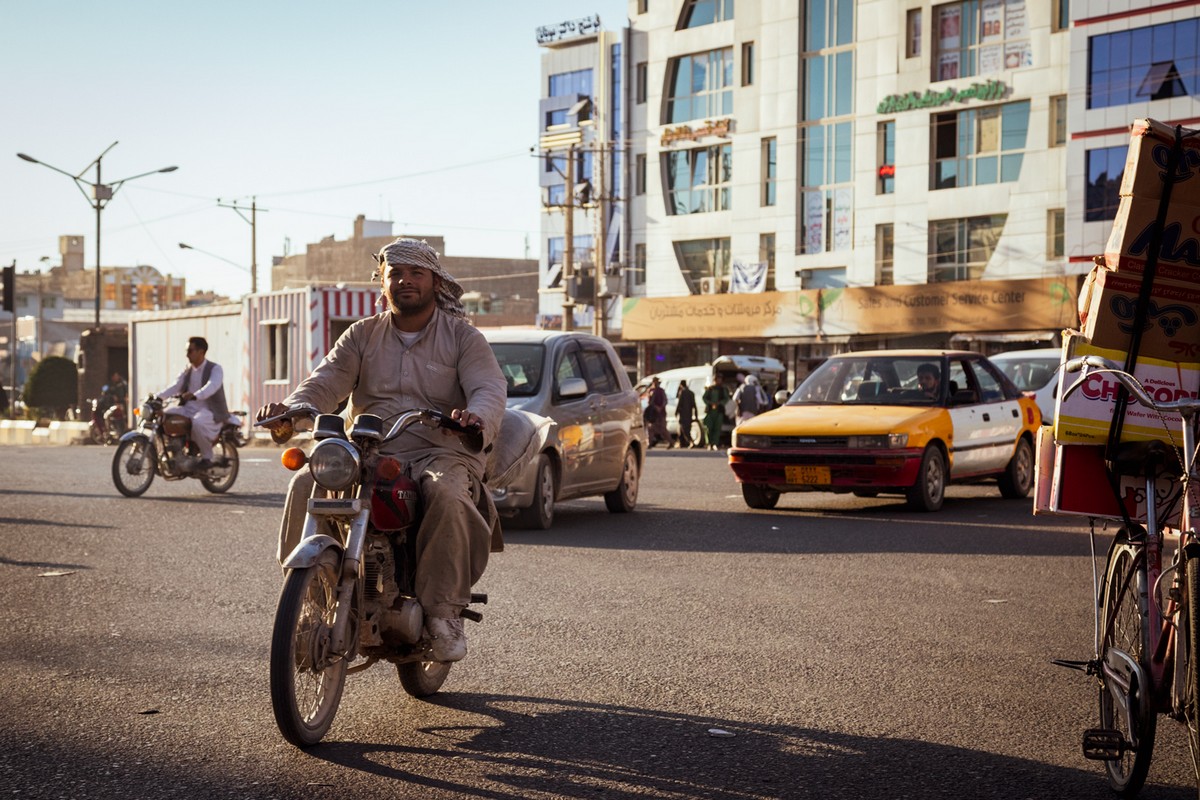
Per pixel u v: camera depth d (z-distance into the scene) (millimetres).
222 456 15961
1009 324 40250
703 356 50312
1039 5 41500
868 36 45844
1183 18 36688
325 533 4926
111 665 6098
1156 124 4102
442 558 4984
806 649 6613
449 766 4523
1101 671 4434
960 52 43531
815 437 13656
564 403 12570
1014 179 42062
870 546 10859
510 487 11773
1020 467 15727
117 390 35188
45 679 5801
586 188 53344
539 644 6711
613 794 4223
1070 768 4566
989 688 5777
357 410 5410
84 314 121812
